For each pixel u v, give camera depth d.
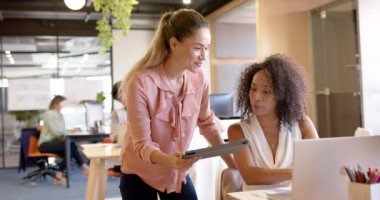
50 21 9.14
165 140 1.70
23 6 7.62
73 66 9.44
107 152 3.10
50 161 7.45
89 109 7.82
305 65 5.46
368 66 4.83
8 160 8.95
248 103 2.02
